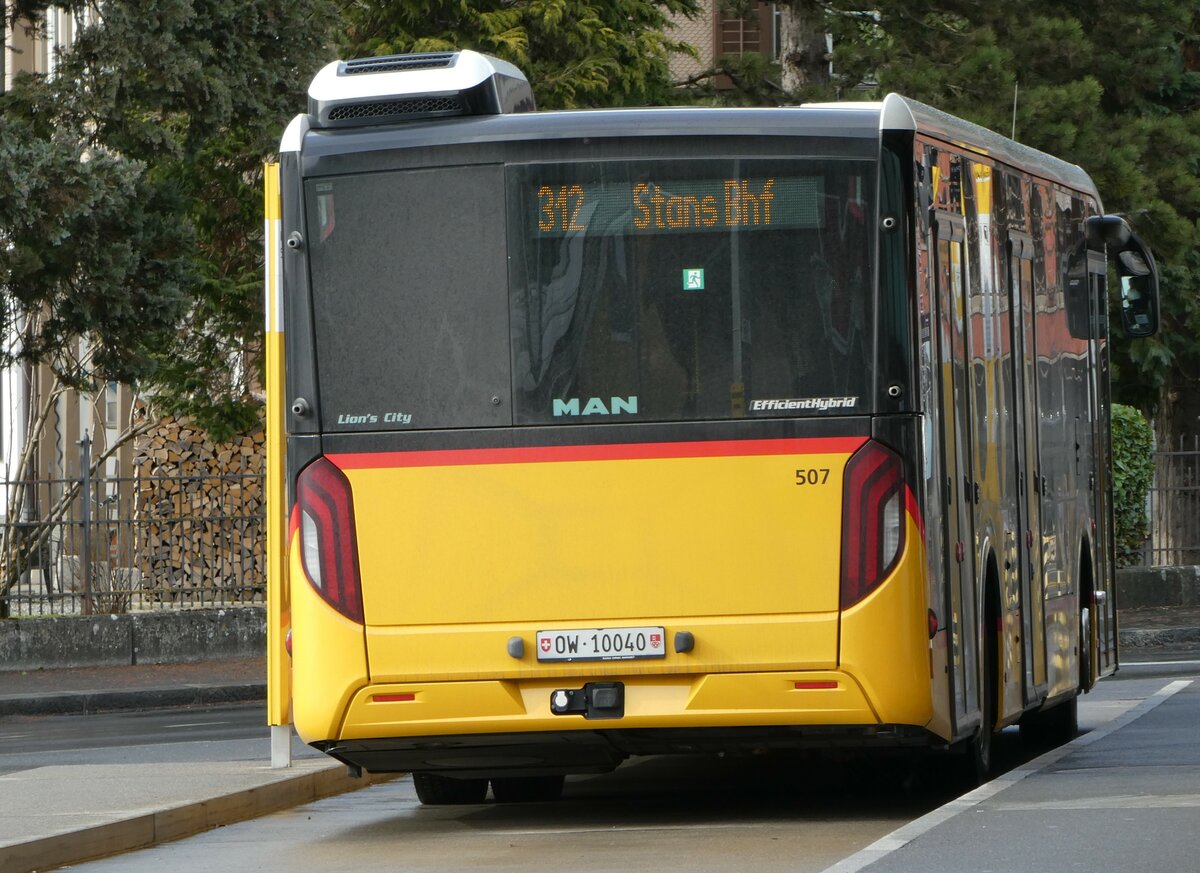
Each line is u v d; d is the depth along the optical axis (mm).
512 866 14289
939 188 16734
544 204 15789
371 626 15773
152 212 34375
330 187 16016
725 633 15438
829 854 14328
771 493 15484
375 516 15820
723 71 49406
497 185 15836
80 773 20469
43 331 34312
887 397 15477
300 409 15977
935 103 45969
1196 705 25547
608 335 15688
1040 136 45906
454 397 15797
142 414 42625
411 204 15914
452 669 15648
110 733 28078
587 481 15609
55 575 35719
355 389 15914
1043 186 21484
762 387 15578
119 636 35500
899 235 15562
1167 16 50906
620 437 15609
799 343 15562
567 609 15586
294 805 19656
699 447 15547
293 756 21766
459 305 15836
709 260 15664
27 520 35719
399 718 15734
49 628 35188
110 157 32688
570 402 15688
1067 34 48094
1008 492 18875
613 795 19359
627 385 15648
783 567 15453
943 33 48156
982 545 17578
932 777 17828
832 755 16766
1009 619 18656
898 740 15609
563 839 15938
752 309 15609
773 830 16000
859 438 15484
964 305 17391
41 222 32344
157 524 36188
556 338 15727
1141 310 23719
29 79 34125
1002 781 16812
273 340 18484
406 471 15797
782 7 49562
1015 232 19859
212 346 41062
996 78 46062
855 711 15375
